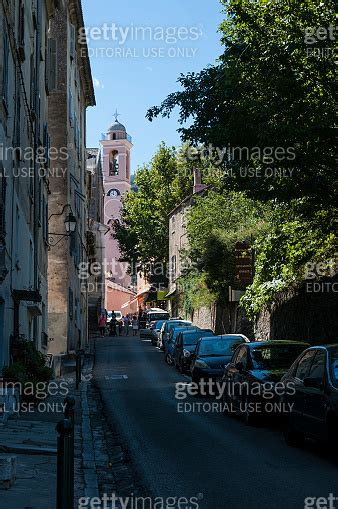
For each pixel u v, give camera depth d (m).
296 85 14.25
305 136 14.00
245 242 29.06
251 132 14.42
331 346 11.60
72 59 38.50
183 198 68.75
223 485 9.28
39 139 25.75
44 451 11.44
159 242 70.31
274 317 27.45
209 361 21.67
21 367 16.73
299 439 12.11
